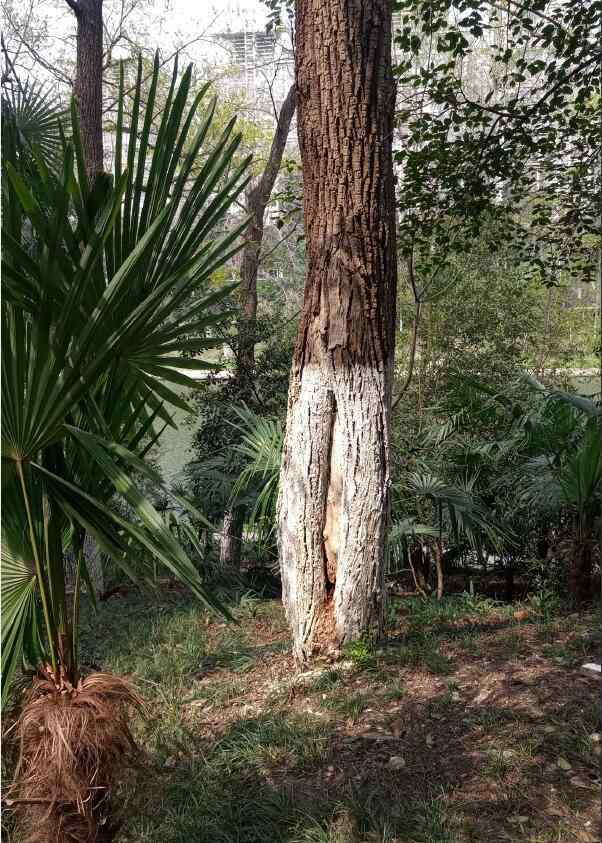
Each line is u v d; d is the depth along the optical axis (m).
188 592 7.13
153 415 2.71
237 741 3.76
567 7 6.97
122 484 2.15
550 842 2.68
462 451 6.93
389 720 3.81
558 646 4.40
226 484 7.79
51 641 2.43
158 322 2.44
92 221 2.28
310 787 3.32
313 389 4.77
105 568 7.64
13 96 5.56
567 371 13.66
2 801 2.25
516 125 7.53
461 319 12.53
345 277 4.68
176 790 3.37
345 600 4.73
